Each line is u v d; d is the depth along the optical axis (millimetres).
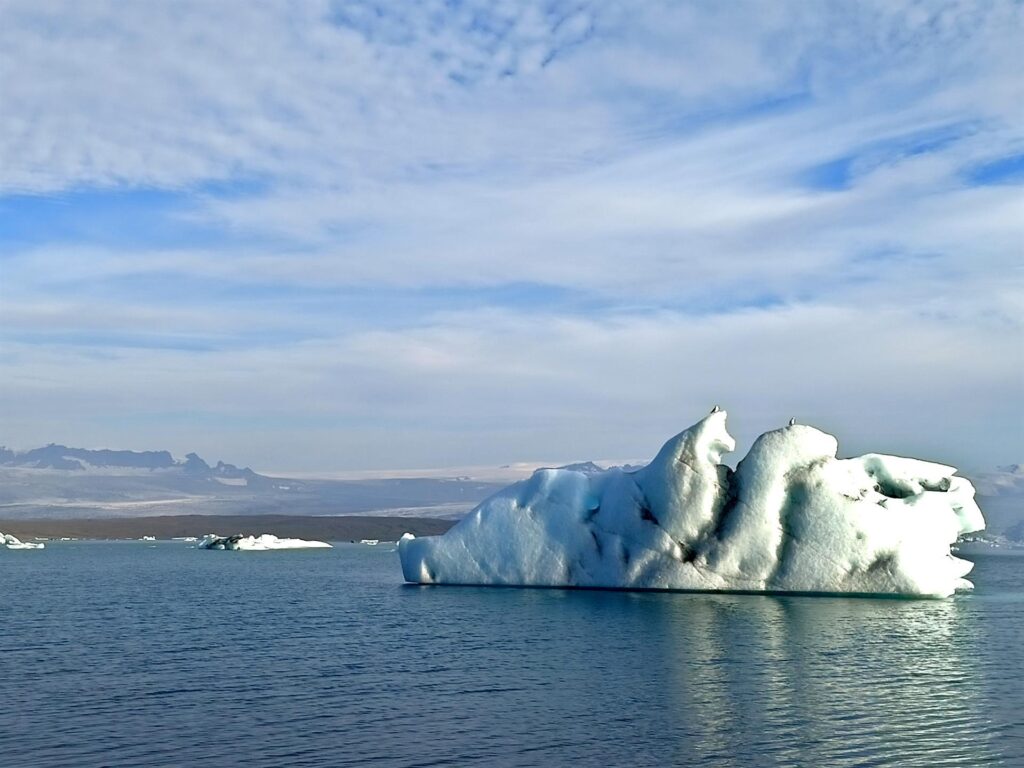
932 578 47781
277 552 189000
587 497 56094
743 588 49438
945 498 51062
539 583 55406
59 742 20531
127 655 33219
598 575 53250
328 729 21484
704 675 27719
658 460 52094
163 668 30125
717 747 19719
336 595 61094
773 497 48906
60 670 29891
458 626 40156
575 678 27453
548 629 38406
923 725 21453
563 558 54781
